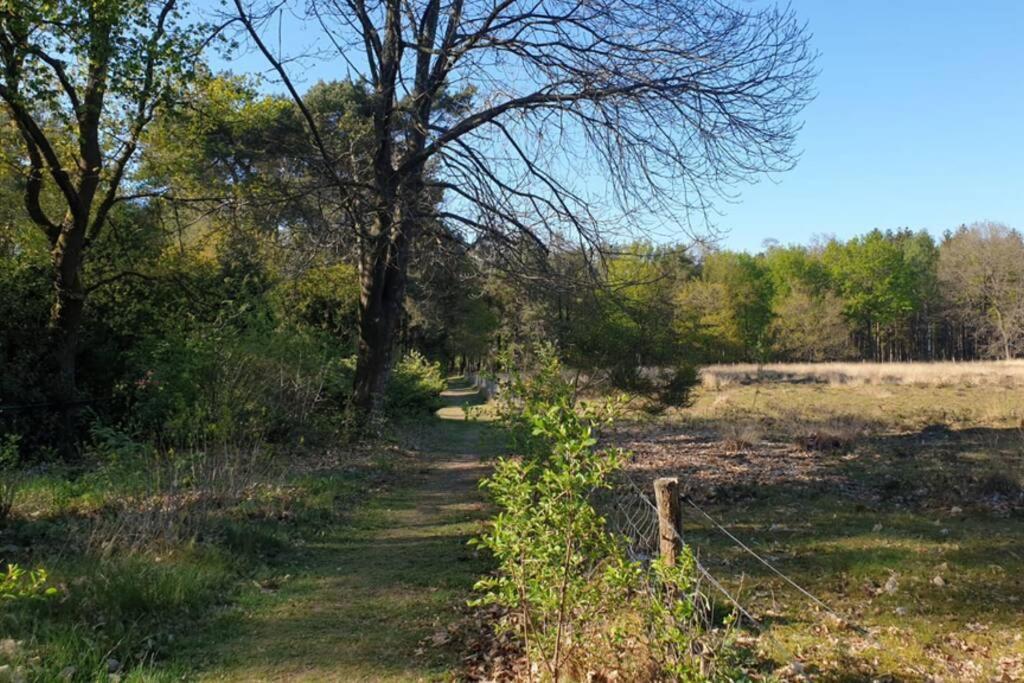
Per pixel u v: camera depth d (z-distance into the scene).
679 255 15.92
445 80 16.17
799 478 11.92
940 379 32.56
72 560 6.15
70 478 10.87
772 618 5.49
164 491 8.48
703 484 11.55
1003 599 5.85
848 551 7.38
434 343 55.84
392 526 9.02
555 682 3.77
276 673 4.57
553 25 13.62
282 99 17.78
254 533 7.51
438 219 15.48
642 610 3.86
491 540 3.84
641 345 16.72
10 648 4.20
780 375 40.31
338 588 6.35
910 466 12.78
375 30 15.21
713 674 3.54
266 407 13.17
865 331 81.62
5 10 12.05
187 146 16.66
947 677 4.46
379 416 17.78
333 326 24.88
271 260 16.81
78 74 14.98
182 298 17.52
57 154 16.61
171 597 5.51
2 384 13.12
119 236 17.42
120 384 14.23
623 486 8.36
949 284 69.44
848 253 74.38
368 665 4.70
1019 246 61.50
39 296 15.05
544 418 3.82
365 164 16.08
